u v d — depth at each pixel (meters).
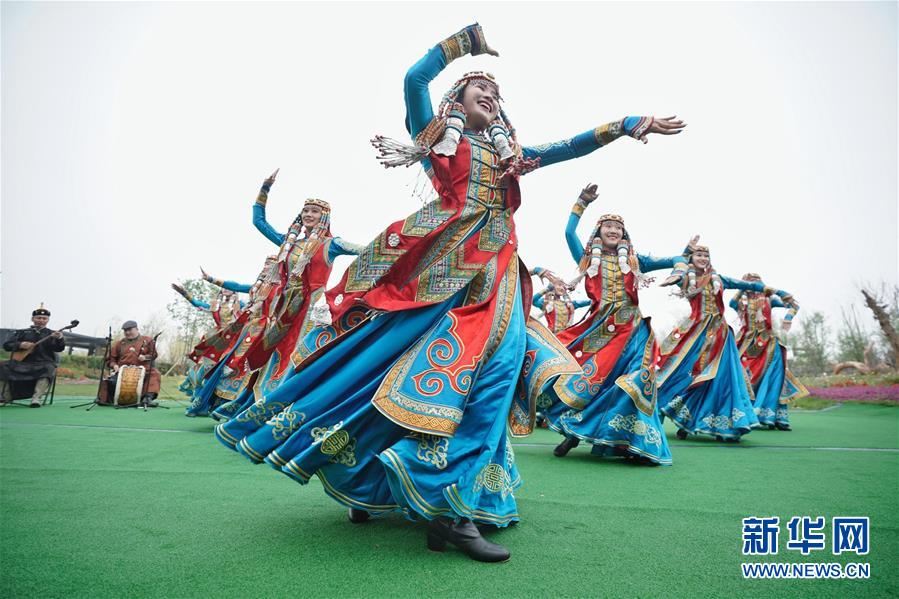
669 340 5.89
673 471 3.61
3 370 8.40
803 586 1.66
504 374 2.01
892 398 11.29
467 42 2.15
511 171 2.18
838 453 4.54
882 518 2.41
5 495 2.65
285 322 4.06
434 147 2.15
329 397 2.01
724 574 1.74
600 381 4.13
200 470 3.32
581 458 4.20
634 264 4.40
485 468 2.01
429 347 1.97
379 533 2.10
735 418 5.29
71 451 4.01
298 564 1.76
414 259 2.18
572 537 2.08
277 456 1.96
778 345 7.22
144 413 7.55
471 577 1.67
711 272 5.77
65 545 1.92
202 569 1.71
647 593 1.58
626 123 2.26
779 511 2.52
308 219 4.64
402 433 2.00
